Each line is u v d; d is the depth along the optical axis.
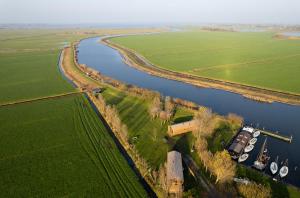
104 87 154.12
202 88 162.25
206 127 96.44
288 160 85.44
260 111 126.19
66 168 77.56
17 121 109.31
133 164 81.44
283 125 111.50
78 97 139.75
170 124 105.62
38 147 89.00
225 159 74.00
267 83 165.00
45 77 182.00
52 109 122.44
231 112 125.12
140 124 106.00
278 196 67.62
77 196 66.75
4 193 67.69
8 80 175.00
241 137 94.00
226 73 190.38
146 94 133.75
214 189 69.56
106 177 73.81
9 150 87.12
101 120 111.56
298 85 160.00
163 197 67.06
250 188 66.19
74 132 99.38
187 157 83.44
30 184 70.94
